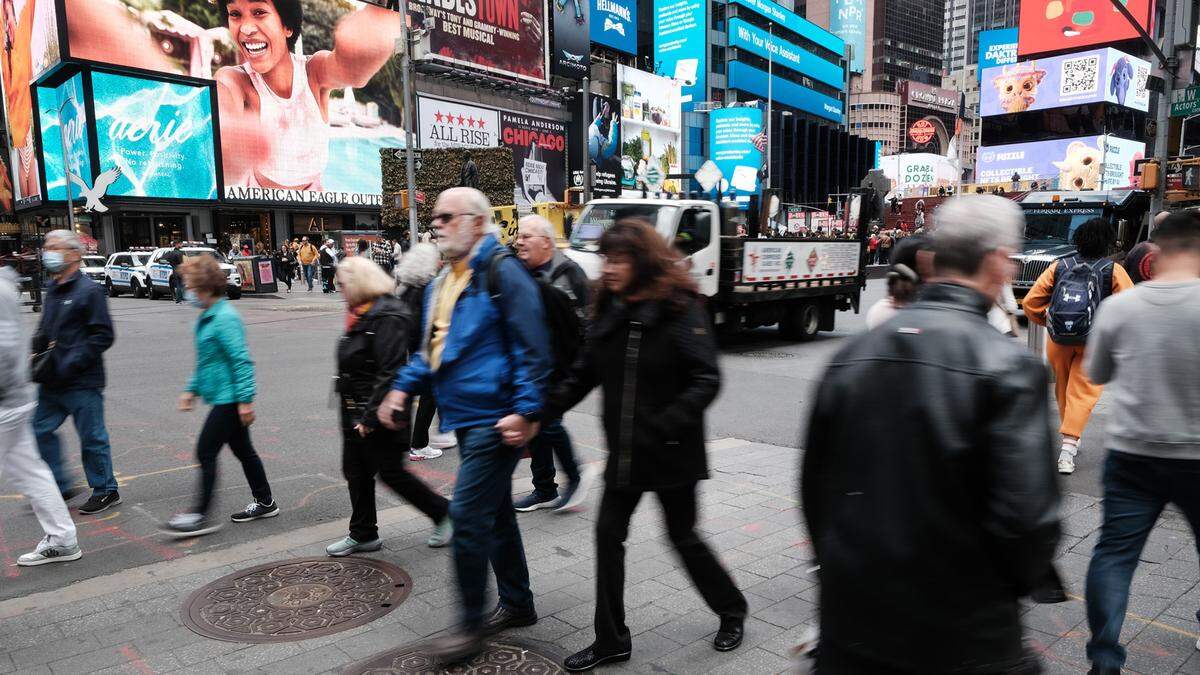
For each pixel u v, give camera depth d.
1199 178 17.58
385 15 38.94
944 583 1.58
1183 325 2.61
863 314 18.81
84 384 4.94
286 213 37.25
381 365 3.91
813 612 3.48
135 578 3.91
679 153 62.06
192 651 3.18
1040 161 86.81
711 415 7.88
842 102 104.19
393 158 26.69
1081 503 4.85
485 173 26.41
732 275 11.88
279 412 7.91
